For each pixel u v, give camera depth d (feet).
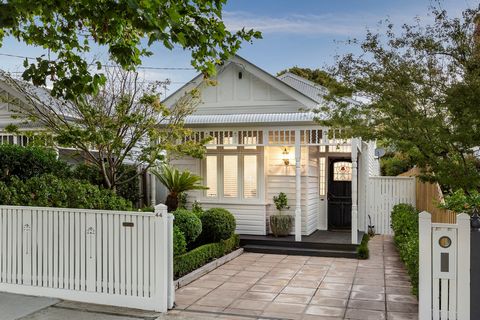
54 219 23.45
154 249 21.80
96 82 19.21
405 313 21.59
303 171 42.01
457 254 18.84
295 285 27.20
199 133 42.11
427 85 20.49
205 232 35.22
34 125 40.14
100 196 28.81
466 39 20.02
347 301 23.72
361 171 47.26
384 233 47.06
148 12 14.97
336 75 22.47
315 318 20.86
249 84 42.14
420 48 20.66
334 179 46.91
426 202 37.86
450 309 18.85
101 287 22.59
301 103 40.29
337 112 24.13
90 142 32.30
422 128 20.53
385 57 21.36
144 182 45.50
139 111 34.22
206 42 18.80
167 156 38.40
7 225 24.30
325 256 36.63
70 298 23.06
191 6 18.07
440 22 20.44
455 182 20.61
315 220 45.57
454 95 18.81
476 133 18.97
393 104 20.97
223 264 33.55
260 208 42.01
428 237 19.08
